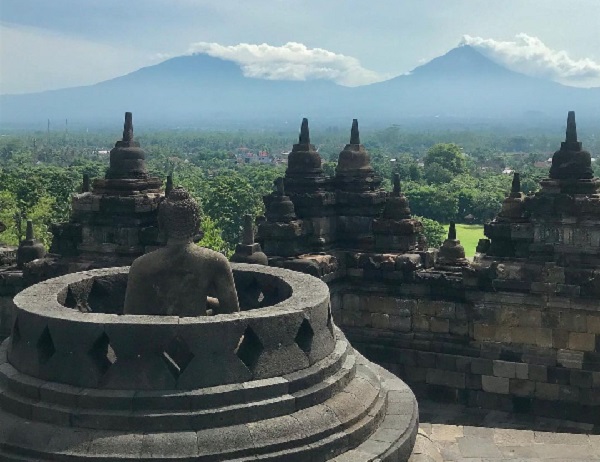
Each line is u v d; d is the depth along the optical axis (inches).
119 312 534.3
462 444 589.3
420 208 3949.3
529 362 749.9
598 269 714.2
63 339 383.6
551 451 571.8
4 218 2544.3
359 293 840.3
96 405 366.9
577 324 725.3
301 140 900.6
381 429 419.2
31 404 375.9
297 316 404.5
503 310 760.3
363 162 913.5
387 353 821.9
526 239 756.0
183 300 440.8
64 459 351.9
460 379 784.3
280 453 363.9
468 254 2746.1
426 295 805.2
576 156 730.8
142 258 447.5
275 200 836.6
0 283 872.3
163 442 353.7
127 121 921.5
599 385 717.9
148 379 371.9
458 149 6122.1
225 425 366.9
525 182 3964.1
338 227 901.8
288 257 815.1
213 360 377.4
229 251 2960.1
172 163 7160.4
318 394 396.8
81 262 879.7
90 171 4665.4
